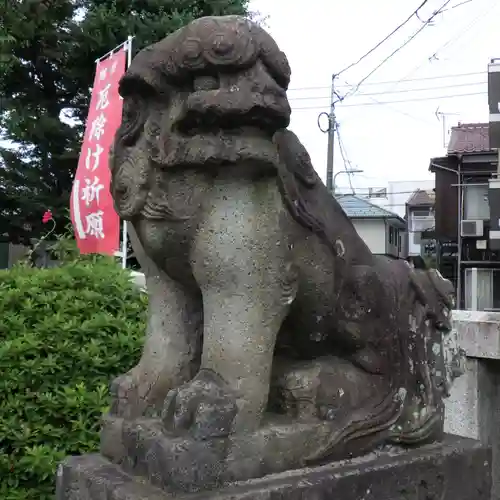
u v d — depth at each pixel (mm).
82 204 3984
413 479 1273
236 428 1101
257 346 1136
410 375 1405
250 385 1124
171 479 1013
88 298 2369
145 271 1332
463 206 13422
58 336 2184
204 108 1035
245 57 1050
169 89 1134
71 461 1260
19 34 6641
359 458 1257
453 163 13609
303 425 1202
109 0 6879
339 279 1283
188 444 1025
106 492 1093
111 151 1234
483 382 1927
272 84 1075
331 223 1279
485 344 1859
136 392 1276
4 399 2090
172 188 1132
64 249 4188
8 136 7734
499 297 13406
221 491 1033
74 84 7738
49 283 2426
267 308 1147
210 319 1147
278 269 1152
